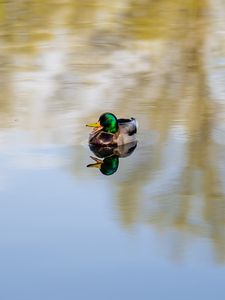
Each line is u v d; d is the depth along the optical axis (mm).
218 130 19453
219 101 21734
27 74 24609
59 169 16828
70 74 24641
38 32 30406
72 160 17406
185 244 13914
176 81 23891
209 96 22266
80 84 23438
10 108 20906
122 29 30859
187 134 19109
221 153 17969
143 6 33812
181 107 21188
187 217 15000
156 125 19984
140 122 20047
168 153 18047
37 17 32531
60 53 27453
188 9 33156
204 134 19188
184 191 16078
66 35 30047
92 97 22109
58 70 25125
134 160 17781
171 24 31500
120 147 18359
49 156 17438
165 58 26797
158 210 15328
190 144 18547
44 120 19859
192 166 17344
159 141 18812
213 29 30578
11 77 24297
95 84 23453
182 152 18078
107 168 17125
